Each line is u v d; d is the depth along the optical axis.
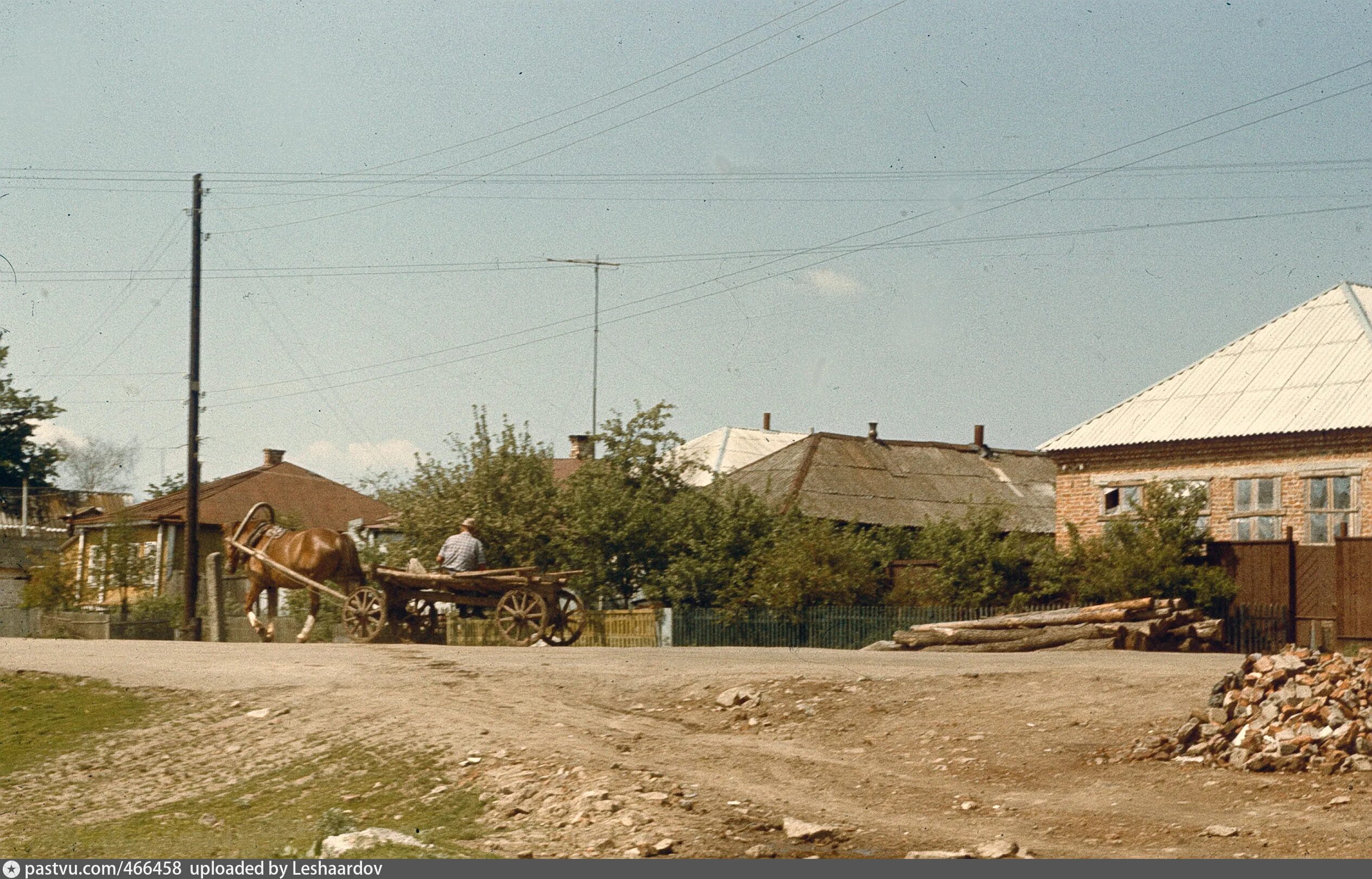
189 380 32.72
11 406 58.66
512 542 29.39
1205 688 14.28
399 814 10.51
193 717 14.52
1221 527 29.66
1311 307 32.25
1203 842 9.27
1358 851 8.84
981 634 22.03
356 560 24.05
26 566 51.53
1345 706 11.84
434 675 16.19
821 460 41.03
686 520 30.16
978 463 44.84
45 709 15.19
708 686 15.73
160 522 46.03
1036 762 12.22
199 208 33.12
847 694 15.12
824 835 9.26
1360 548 24.83
